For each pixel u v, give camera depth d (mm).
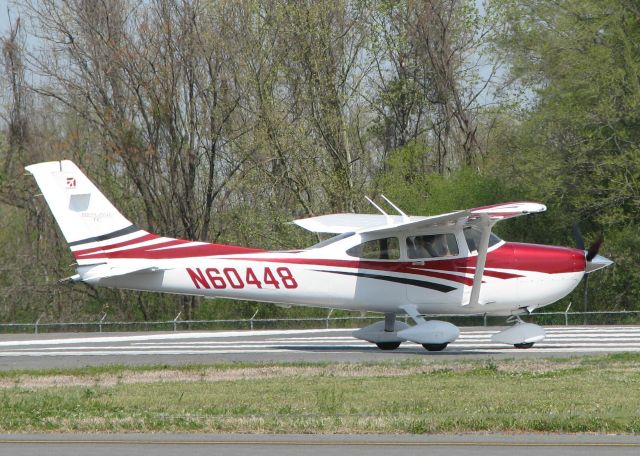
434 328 64750
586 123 110938
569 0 116062
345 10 132625
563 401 41312
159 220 133375
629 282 115812
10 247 140625
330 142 129375
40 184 65500
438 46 144000
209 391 46250
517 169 118000
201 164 132375
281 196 127625
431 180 126562
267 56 125000
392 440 33812
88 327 110188
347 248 66500
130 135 127875
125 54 125688
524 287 66875
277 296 66188
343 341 78688
